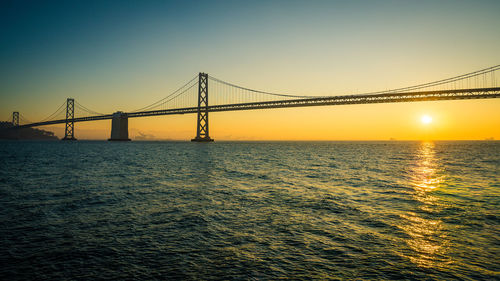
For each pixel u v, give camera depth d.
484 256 7.50
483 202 13.73
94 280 6.22
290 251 7.79
